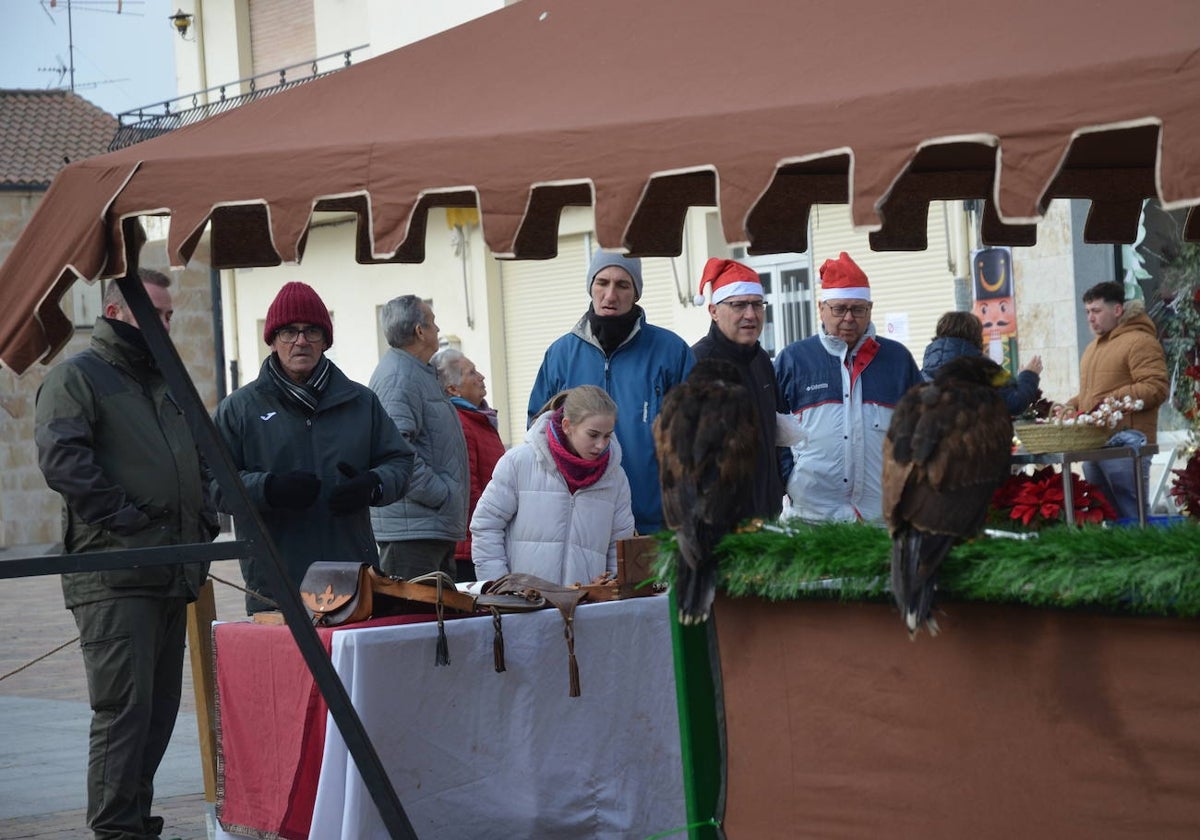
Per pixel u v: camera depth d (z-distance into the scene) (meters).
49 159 48.41
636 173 5.13
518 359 32.53
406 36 33.66
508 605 7.54
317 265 37.25
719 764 6.19
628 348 9.06
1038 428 8.18
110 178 5.97
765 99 5.10
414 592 7.39
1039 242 20.38
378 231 5.52
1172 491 7.25
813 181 8.03
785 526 5.81
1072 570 5.00
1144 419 12.13
